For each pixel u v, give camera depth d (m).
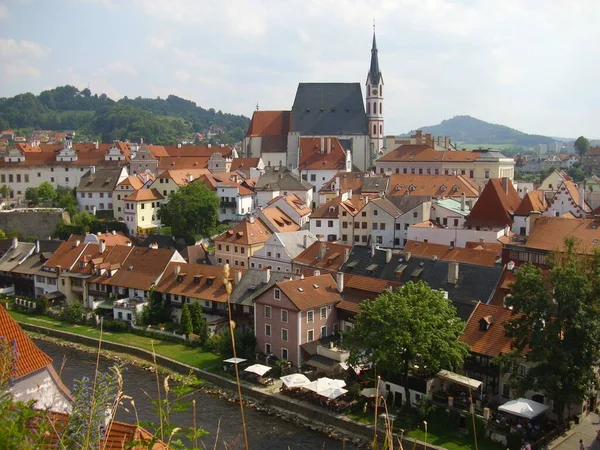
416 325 66.50
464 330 74.88
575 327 60.28
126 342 100.88
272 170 196.75
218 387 82.94
